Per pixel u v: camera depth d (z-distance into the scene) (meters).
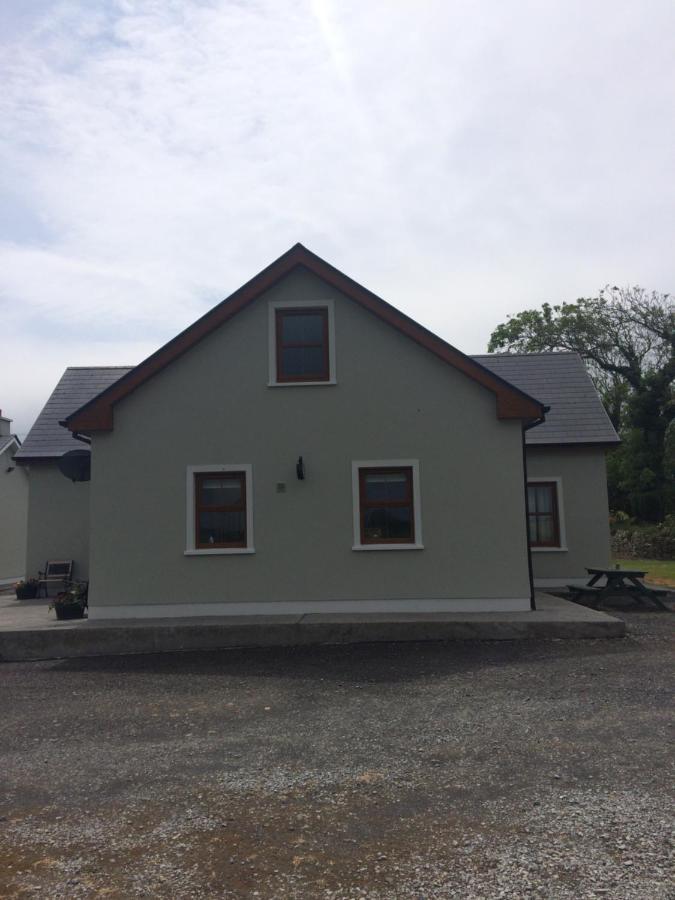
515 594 13.70
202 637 12.25
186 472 14.20
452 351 14.03
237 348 14.38
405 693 8.81
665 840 4.64
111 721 8.08
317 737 7.17
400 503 14.13
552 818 5.04
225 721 7.89
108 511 14.20
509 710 7.84
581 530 18.47
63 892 4.23
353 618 12.88
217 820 5.21
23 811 5.52
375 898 4.07
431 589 13.80
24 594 19.25
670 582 21.11
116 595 14.05
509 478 13.92
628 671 9.45
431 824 5.02
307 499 14.08
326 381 14.26
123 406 14.39
